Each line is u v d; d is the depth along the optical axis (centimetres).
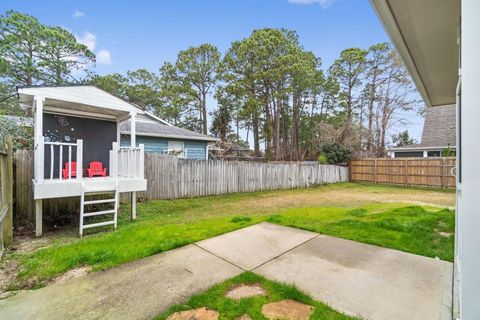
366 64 1984
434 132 1564
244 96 1944
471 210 107
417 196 907
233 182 944
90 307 188
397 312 173
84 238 379
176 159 782
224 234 360
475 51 108
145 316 175
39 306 190
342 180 1436
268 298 192
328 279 221
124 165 559
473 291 105
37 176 390
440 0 193
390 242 314
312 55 2080
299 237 341
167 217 529
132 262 267
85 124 574
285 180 1130
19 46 1109
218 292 202
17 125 642
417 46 271
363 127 1912
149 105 2562
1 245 311
